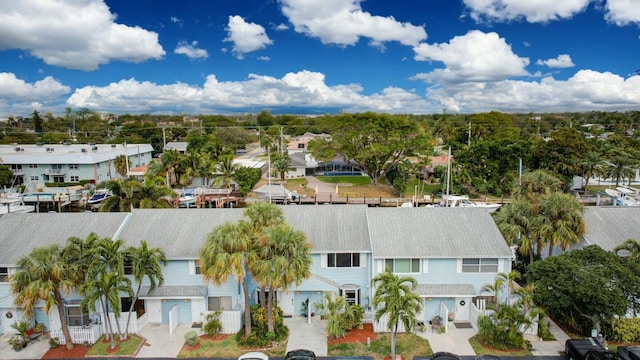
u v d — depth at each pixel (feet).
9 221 105.29
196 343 88.69
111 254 86.48
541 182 136.87
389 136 250.57
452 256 96.22
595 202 211.82
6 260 94.53
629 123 552.00
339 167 325.01
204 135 459.73
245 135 478.59
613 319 84.69
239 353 85.40
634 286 81.66
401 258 96.68
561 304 81.51
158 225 105.91
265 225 90.74
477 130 404.98
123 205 156.25
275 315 92.94
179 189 227.20
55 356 85.35
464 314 97.71
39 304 94.17
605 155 255.29
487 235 101.40
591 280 80.18
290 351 81.82
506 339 85.71
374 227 103.35
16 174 258.78
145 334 93.20
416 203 205.77
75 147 301.43
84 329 89.71
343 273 100.53
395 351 84.84
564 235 104.88
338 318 90.79
